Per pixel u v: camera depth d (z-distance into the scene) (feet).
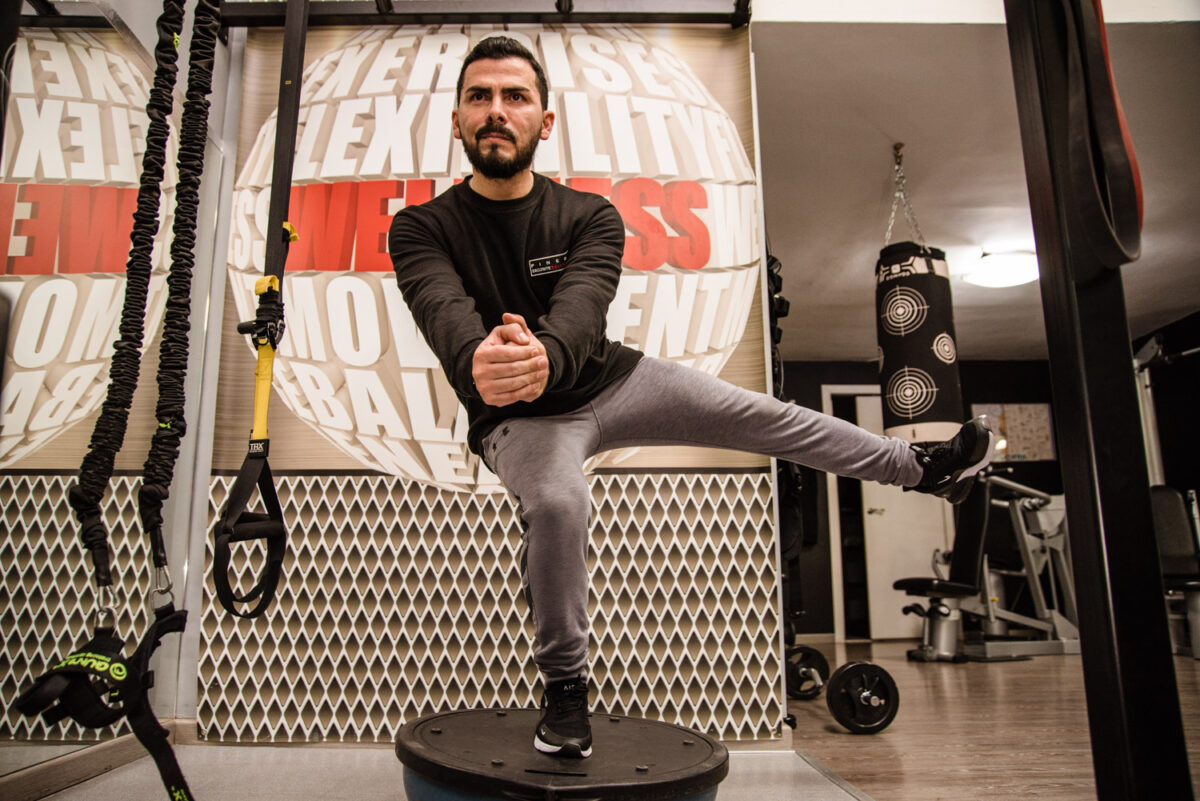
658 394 4.46
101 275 6.44
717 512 7.00
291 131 3.94
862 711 7.62
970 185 12.69
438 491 7.02
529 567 4.01
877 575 20.86
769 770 5.98
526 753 4.29
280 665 6.77
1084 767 6.12
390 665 6.77
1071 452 3.94
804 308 18.40
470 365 3.72
